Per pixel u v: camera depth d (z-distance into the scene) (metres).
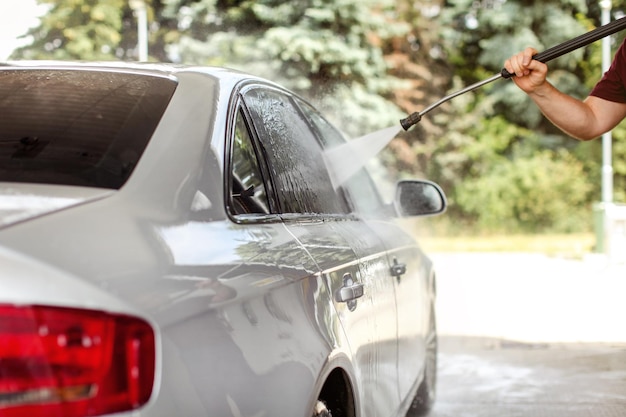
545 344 10.10
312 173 4.19
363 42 32.94
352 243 4.04
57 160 2.71
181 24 31.09
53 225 2.18
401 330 4.94
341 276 3.61
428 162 37.38
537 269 20.86
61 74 3.41
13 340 1.92
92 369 1.99
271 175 3.50
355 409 3.66
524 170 37.88
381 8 33.66
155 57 30.73
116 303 2.05
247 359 2.53
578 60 37.94
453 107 37.84
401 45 36.75
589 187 37.94
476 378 8.26
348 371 3.52
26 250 2.03
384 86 33.25
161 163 2.74
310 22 31.38
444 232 38.12
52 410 1.95
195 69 3.52
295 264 3.12
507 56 37.75
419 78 37.25
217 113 3.16
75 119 2.98
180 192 2.66
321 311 3.25
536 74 4.53
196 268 2.43
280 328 2.81
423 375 6.16
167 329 2.18
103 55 30.12
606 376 8.36
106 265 2.14
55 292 1.98
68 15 29.56
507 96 38.16
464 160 37.66
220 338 2.42
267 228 3.12
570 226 37.97
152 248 2.33
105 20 29.91
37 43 29.61
